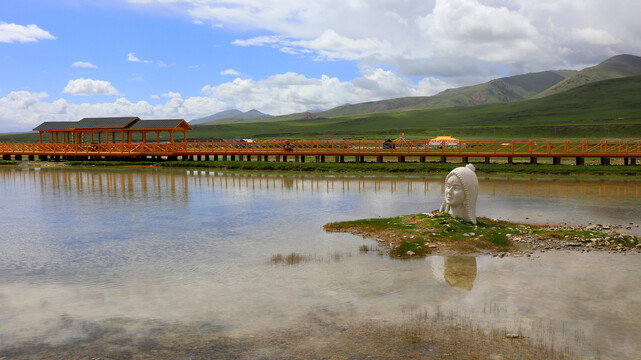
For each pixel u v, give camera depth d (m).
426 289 10.95
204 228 18.88
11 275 12.43
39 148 61.16
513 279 11.66
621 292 10.62
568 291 10.70
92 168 51.69
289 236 17.20
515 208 23.69
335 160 57.09
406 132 163.75
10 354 7.76
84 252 14.95
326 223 19.84
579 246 15.05
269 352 7.75
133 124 59.69
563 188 32.34
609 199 26.97
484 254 14.12
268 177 41.88
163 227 19.11
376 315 9.33
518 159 57.19
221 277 12.12
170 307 9.92
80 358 7.60
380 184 35.81
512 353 7.60
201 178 40.94
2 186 34.28
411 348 7.82
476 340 8.10
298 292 10.83
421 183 36.44
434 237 15.74
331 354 7.64
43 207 24.42
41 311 9.76
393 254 14.21
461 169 17.69
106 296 10.70
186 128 60.31
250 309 9.74
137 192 30.95
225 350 7.84
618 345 7.88
